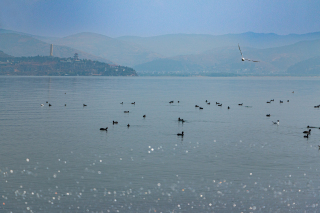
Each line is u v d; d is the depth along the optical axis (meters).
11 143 56.22
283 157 49.41
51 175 41.09
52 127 71.06
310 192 36.88
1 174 41.19
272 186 38.44
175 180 39.91
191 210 32.78
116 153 50.72
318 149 54.00
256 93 194.25
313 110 105.94
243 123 78.56
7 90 193.88
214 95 174.38
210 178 40.69
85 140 59.00
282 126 74.81
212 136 63.31
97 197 35.28
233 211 32.69
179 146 55.31
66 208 32.91
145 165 45.19
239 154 50.78
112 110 101.38
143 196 35.66
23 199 34.59
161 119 83.75
